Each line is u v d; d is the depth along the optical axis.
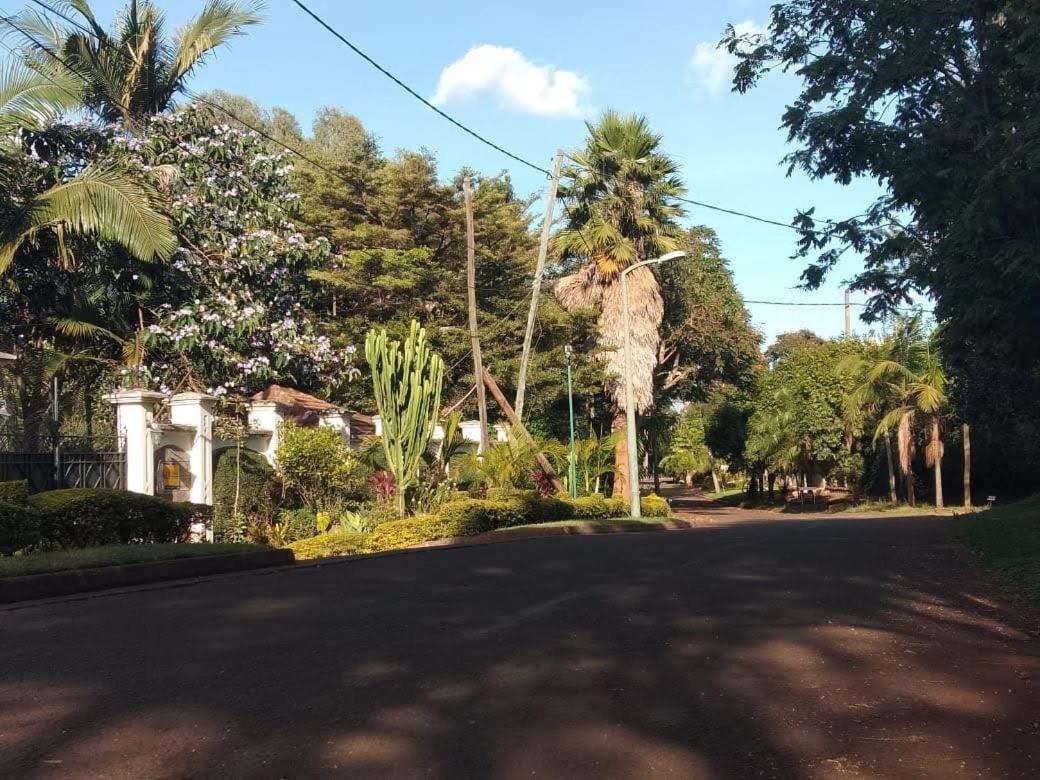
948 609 9.52
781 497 55.16
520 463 24.72
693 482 92.06
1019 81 11.92
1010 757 5.26
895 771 5.07
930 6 11.93
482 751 5.30
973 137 12.58
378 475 21.59
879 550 14.52
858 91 12.80
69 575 10.64
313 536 19.09
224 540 17.95
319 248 24.06
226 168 23.23
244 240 22.39
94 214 17.12
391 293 28.66
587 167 30.52
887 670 7.09
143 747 5.29
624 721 5.87
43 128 18.11
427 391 21.38
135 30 22.62
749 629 8.54
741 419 55.34
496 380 30.47
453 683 6.66
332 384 24.47
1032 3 10.50
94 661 7.18
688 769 5.08
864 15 12.80
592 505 26.78
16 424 16.95
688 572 12.24
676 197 31.55
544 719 5.89
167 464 17.50
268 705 6.09
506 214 32.22
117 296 21.02
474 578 11.86
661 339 39.38
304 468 19.97
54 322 20.03
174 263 21.03
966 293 12.09
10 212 17.52
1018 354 13.15
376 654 7.48
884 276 14.38
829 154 13.04
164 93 23.41
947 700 6.34
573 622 8.85
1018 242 10.86
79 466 16.02
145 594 10.47
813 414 44.09
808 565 12.77
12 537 12.48
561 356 31.11
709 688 6.60
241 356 21.50
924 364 39.28
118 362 20.66
